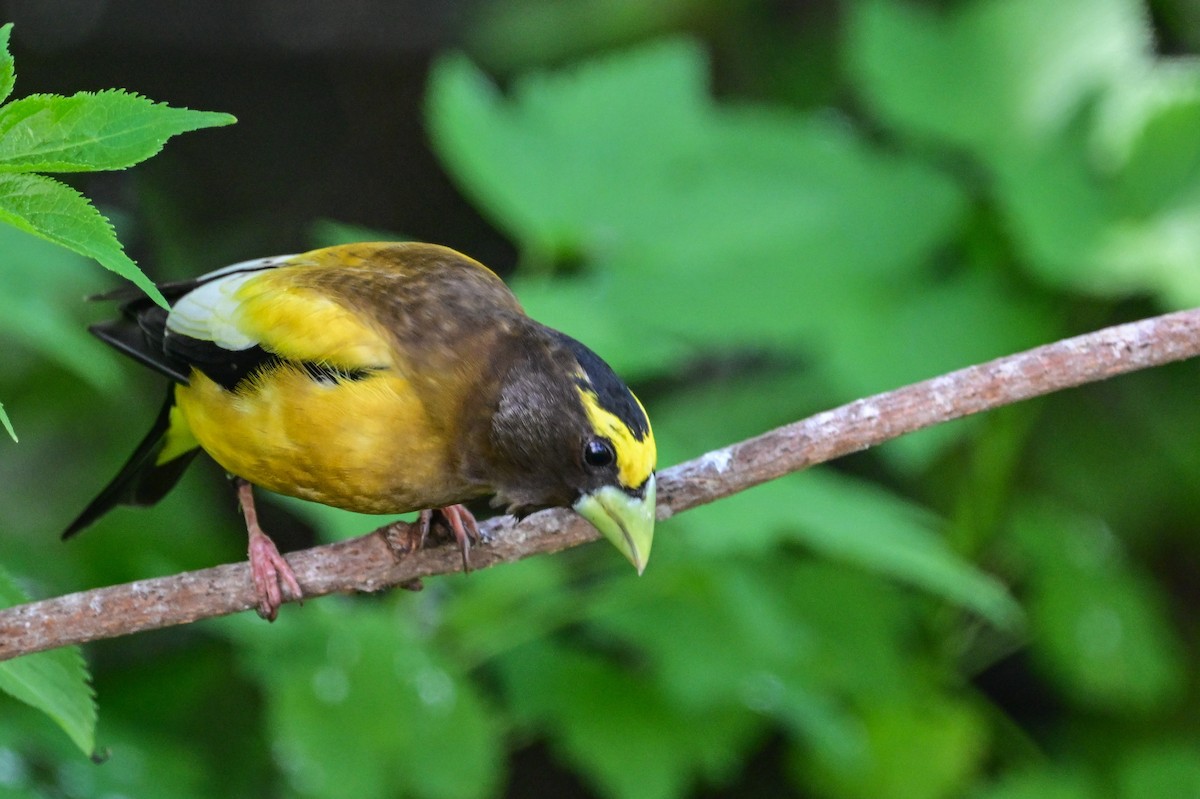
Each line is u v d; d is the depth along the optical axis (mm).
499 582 10164
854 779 11586
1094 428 13602
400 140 16344
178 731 11242
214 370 7148
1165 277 10953
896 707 11602
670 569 10383
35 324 8867
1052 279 11234
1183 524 13602
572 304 9836
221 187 16031
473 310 7211
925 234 11594
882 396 6977
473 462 7055
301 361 6938
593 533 7020
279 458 7062
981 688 15797
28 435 13180
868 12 12555
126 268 4273
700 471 6965
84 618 6223
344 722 9430
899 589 11984
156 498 8750
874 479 14094
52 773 9531
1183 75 11914
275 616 6785
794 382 12102
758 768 14461
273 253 15938
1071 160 11648
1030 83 12203
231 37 15852
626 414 6906
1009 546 12398
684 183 10836
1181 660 13500
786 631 10547
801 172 11703
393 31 15906
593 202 10703
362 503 7168
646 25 15492
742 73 15570
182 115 4418
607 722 10555
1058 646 12062
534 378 6953
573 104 10922
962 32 12461
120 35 15742
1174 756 11914
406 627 10109
